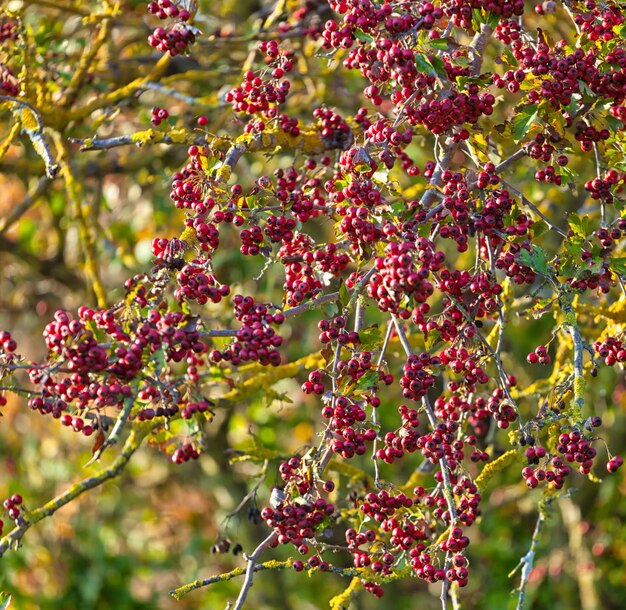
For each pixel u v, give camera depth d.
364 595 7.61
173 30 3.09
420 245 2.45
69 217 5.74
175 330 2.54
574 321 2.77
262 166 5.53
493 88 4.20
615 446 6.40
